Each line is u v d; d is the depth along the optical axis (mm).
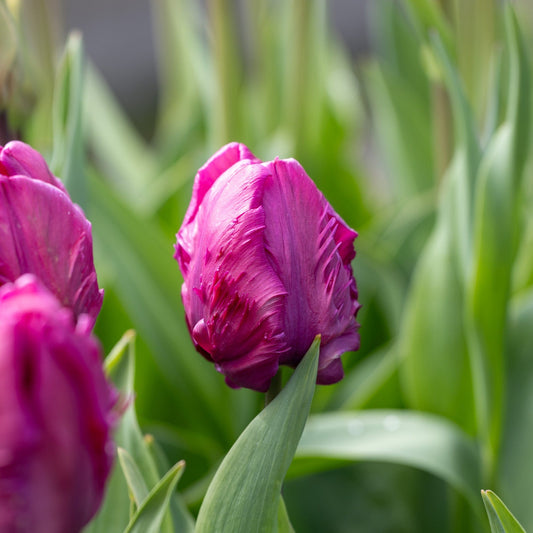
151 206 1205
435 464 803
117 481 730
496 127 863
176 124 1636
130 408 731
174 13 1569
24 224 622
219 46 1098
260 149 1281
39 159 635
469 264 854
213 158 665
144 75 4266
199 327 655
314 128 1278
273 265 647
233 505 660
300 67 1179
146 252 959
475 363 852
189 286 660
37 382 566
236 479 660
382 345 1105
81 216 633
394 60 1348
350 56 4258
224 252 646
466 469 813
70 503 572
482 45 1031
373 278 1062
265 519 658
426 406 919
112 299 982
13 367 564
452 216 895
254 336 650
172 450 893
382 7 1353
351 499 916
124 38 4484
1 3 768
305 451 804
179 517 719
